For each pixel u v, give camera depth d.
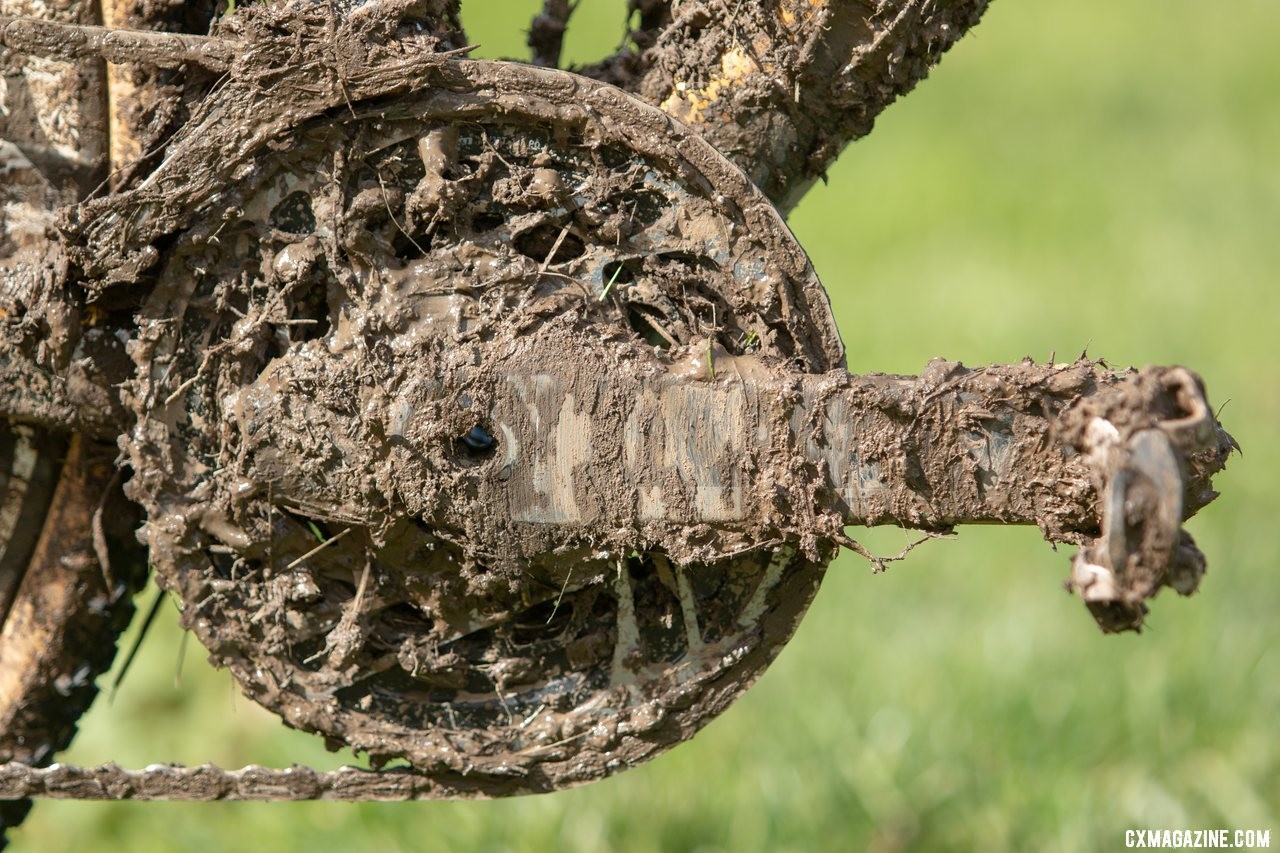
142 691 4.01
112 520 3.38
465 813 3.61
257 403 3.31
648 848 3.60
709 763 3.65
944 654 3.76
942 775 3.63
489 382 3.30
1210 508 4.52
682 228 3.32
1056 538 3.30
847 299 6.25
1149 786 3.63
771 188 3.36
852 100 3.34
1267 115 9.29
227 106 3.30
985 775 3.63
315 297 3.32
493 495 3.31
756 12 3.33
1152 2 12.47
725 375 3.30
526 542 3.31
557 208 3.31
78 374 3.33
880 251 6.95
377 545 3.32
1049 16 12.08
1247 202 7.53
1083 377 3.29
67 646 3.40
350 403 3.31
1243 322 5.91
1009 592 4.12
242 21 3.31
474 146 3.31
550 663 3.34
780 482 3.30
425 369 3.31
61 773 3.35
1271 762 3.64
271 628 3.33
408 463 3.31
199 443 3.32
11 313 3.33
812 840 3.60
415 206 3.31
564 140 3.31
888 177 8.02
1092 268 6.61
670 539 3.31
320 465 3.31
